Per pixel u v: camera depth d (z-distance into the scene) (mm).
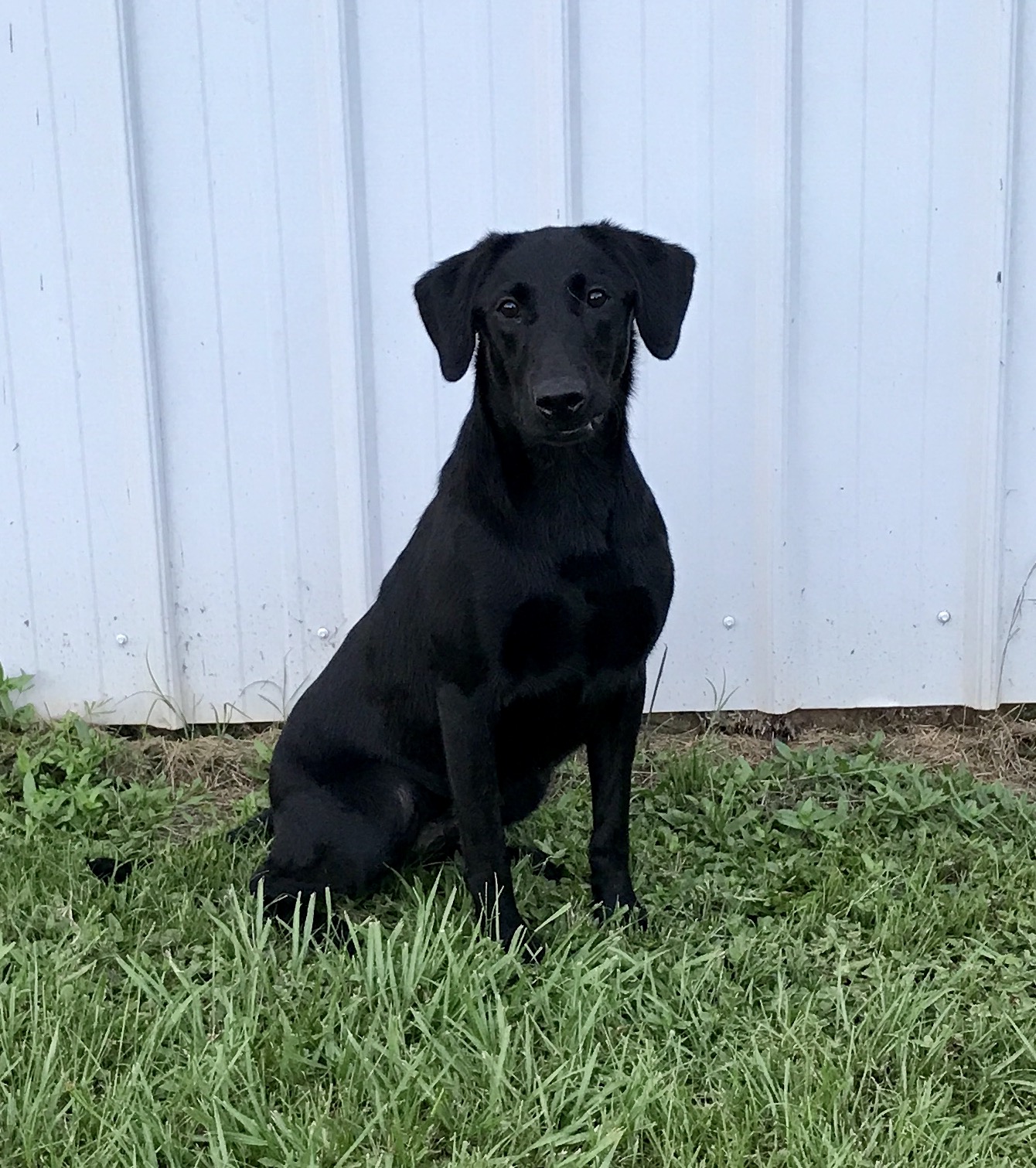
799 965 2604
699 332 3842
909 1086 2246
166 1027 2344
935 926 2771
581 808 3541
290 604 4094
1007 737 3941
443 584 2721
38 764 3682
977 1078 2305
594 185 3781
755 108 3676
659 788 3627
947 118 3684
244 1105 2158
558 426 2486
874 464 3936
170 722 4121
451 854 3266
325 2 3598
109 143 3709
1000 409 3828
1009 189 3684
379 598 3090
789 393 3863
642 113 3721
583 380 2506
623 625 2746
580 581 2664
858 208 3764
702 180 3750
